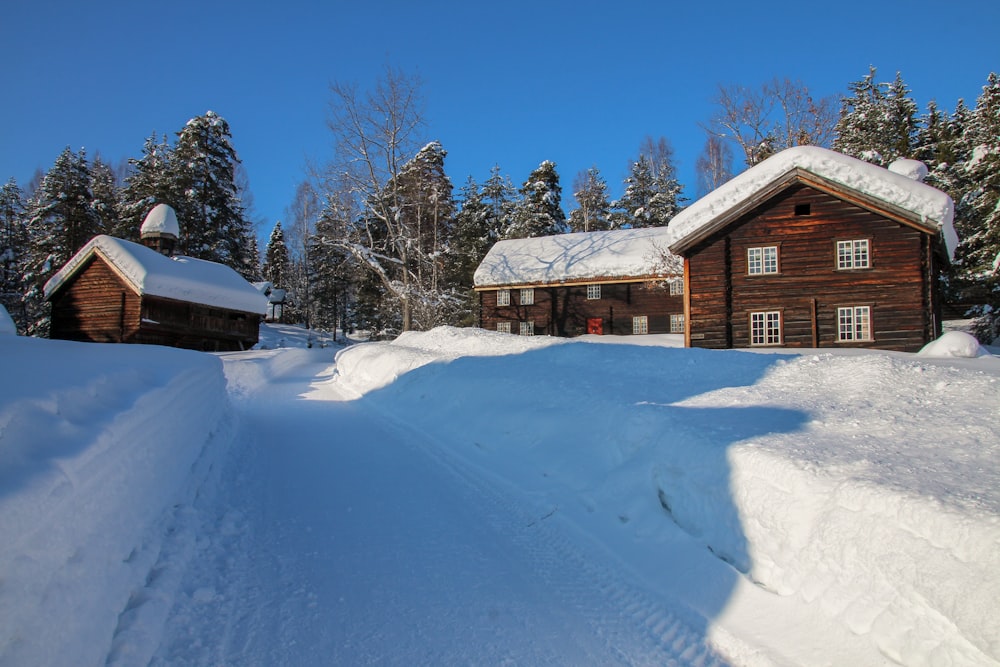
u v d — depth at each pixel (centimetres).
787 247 2394
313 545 598
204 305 3503
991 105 3528
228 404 1263
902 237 2270
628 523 622
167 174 5050
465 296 5294
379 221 4634
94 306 3281
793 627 428
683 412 757
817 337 2336
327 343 5662
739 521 525
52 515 322
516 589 521
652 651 432
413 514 697
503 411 1030
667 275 3662
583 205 6906
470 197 7000
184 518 588
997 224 2978
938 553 377
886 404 723
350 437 1119
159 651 392
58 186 4722
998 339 3072
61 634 313
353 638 434
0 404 364
